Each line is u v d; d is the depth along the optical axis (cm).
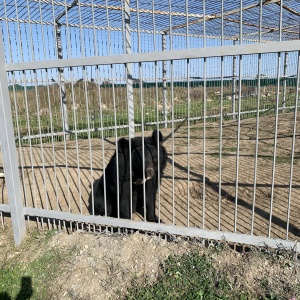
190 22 927
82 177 634
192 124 1349
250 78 1456
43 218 447
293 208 447
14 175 385
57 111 1093
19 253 378
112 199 424
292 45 259
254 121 1355
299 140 942
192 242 328
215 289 280
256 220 414
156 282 297
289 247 294
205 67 294
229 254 308
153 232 352
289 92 1605
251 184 552
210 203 490
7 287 337
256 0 725
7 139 372
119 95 1233
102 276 319
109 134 1141
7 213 476
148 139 412
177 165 699
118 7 726
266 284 275
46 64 354
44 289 326
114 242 349
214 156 785
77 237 372
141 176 398
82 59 336
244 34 1205
